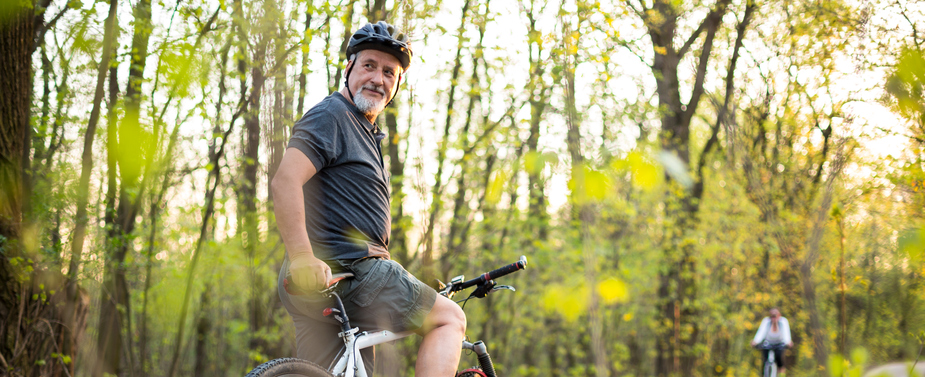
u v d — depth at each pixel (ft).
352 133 6.91
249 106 15.06
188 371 42.78
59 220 17.52
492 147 27.86
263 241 28.76
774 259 34.24
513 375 46.44
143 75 15.52
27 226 14.46
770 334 33.65
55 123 18.31
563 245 38.04
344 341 6.54
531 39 19.19
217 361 42.01
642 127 29.99
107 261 19.93
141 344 26.04
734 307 46.96
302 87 18.67
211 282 32.45
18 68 14.05
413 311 6.61
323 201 6.66
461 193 30.89
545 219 35.83
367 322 6.56
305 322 7.23
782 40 12.09
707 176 38.04
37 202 15.62
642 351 52.11
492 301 40.50
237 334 34.78
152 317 34.81
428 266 18.33
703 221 41.27
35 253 15.03
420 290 6.72
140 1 14.96
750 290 42.29
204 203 27.02
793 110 10.09
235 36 14.38
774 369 33.14
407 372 31.30
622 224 39.47
